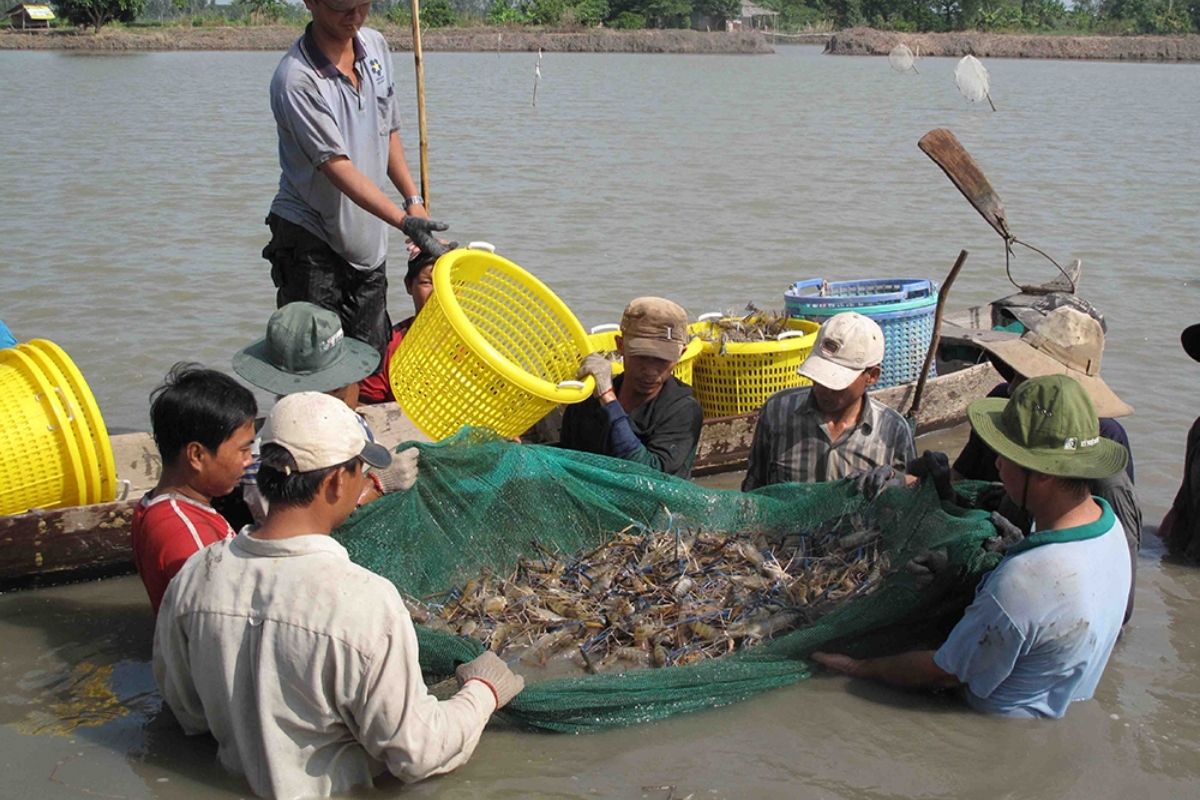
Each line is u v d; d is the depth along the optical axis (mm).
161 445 4332
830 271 12047
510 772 4141
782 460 5520
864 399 5430
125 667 4840
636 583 5074
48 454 5328
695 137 23625
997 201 6133
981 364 7867
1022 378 5242
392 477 4996
